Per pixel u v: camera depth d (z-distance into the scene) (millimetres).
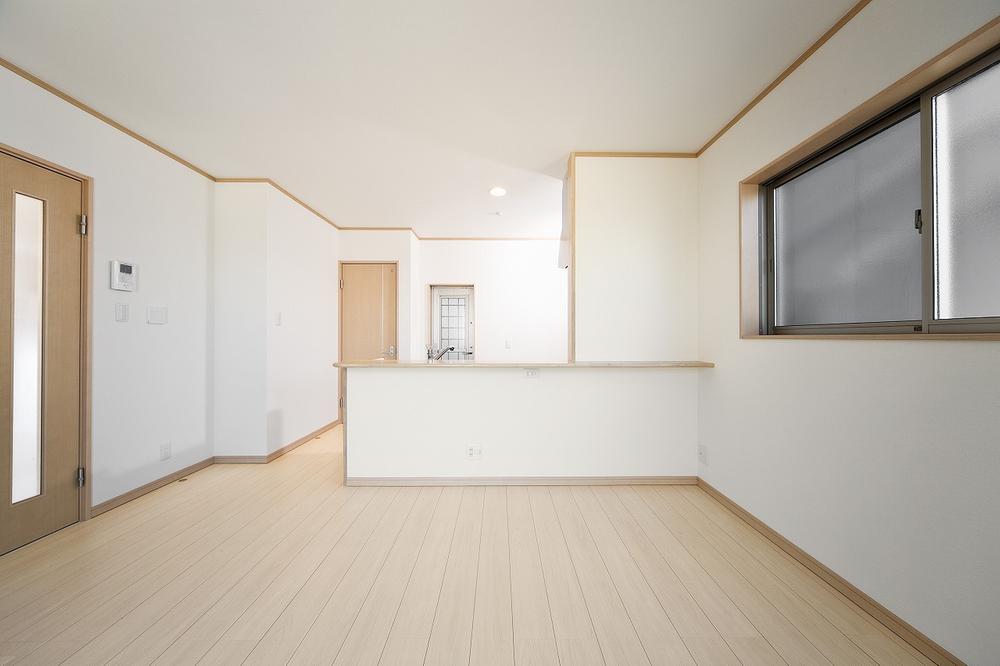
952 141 1576
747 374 2648
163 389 3268
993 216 1450
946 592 1469
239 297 3854
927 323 1637
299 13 1901
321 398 5105
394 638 1634
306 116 2795
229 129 2961
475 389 3314
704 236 3230
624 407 3307
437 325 6516
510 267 6398
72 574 2059
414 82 2426
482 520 2664
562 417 3307
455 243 6402
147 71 2318
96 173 2721
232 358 3854
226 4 1851
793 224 2531
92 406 2695
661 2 1854
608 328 3324
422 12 1899
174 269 3375
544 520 2662
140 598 1873
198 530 2531
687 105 2678
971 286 1515
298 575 2055
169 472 3332
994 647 1331
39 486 2420
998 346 1324
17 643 1596
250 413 3859
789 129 2291
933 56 1508
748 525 2602
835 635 1646
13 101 2262
